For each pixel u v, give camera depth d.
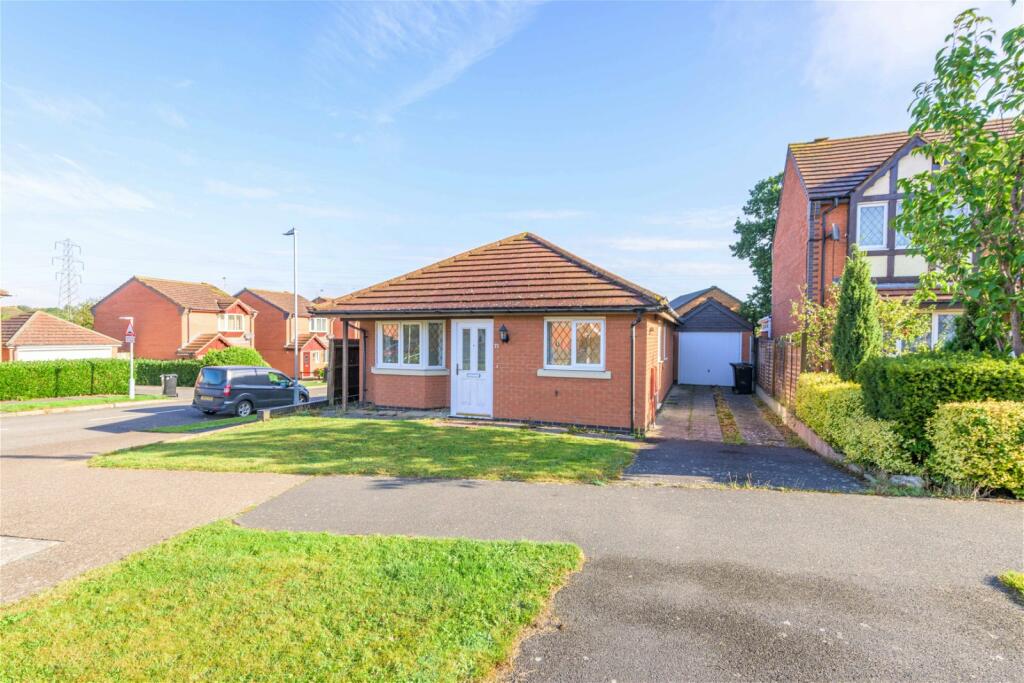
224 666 3.00
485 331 12.68
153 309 38.44
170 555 4.54
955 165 6.98
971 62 6.67
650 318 12.22
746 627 3.40
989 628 3.35
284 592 3.85
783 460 8.24
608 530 5.13
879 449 6.84
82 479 7.41
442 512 5.74
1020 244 6.67
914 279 13.52
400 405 14.49
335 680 2.87
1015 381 6.35
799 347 12.27
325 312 13.85
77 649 3.20
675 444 9.85
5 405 19.27
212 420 15.75
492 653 3.11
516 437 9.97
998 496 6.06
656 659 3.08
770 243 30.31
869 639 3.25
